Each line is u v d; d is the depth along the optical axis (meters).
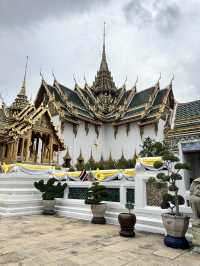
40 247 5.84
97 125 45.84
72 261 4.87
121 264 4.77
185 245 6.04
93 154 43.25
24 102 25.12
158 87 44.91
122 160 39.22
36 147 17.12
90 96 51.53
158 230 7.74
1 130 15.89
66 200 11.68
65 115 39.16
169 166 7.75
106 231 7.89
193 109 10.38
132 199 9.45
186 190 7.79
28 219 10.11
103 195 9.55
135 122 43.03
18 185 12.76
